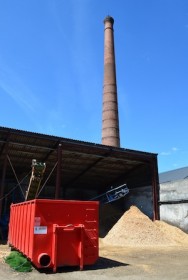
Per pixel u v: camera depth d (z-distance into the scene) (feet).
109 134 155.53
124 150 97.60
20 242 41.70
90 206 39.50
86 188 136.98
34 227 35.83
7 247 57.21
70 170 113.80
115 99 163.73
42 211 36.60
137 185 112.88
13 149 91.35
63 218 37.50
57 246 36.35
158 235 78.59
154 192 101.30
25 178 104.17
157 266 42.39
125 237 76.89
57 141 87.40
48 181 124.26
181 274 36.47
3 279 31.94
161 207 100.83
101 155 98.48
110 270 38.11
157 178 102.99
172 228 89.40
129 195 117.19
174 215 95.14
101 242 77.36
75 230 37.68
